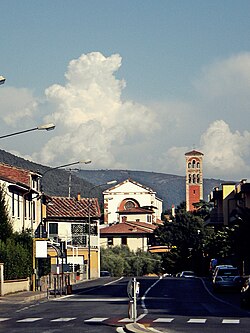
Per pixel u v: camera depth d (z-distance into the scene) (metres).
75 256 86.81
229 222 87.75
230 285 49.06
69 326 24.28
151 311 31.73
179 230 140.12
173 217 157.50
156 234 143.62
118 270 119.81
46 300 41.12
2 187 53.72
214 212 94.69
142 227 144.75
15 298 41.44
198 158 178.38
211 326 24.06
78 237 87.50
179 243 130.38
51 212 87.94
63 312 31.34
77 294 47.25
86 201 91.31
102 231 140.75
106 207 156.62
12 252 47.31
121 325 24.28
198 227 137.88
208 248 93.44
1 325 25.12
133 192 156.50
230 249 75.56
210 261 86.50
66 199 91.06
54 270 45.81
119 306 35.19
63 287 53.16
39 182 71.00
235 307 34.75
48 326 24.42
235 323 25.34
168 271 117.19
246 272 67.44
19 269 48.84
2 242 46.91
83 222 88.94
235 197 85.81
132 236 140.12
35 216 69.06
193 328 23.25
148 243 143.50
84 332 22.06
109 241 139.88
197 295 46.88
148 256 130.00
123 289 53.84
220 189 97.31
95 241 89.56
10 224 52.41
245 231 65.12
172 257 116.69
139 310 32.41
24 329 23.41
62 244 62.78
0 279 43.75
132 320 25.39
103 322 25.72
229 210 90.56
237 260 73.31
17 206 60.97
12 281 46.44
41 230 59.81
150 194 156.12
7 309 33.84
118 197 157.00
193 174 178.75
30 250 51.78
